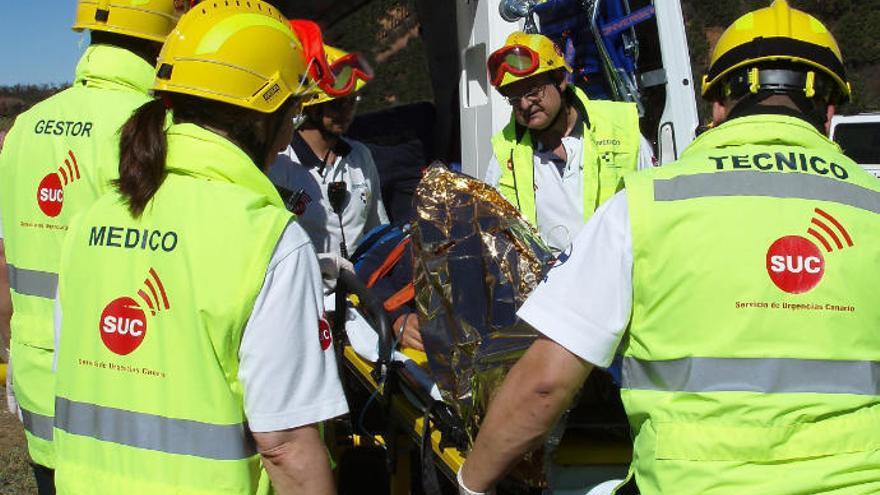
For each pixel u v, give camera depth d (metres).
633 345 1.72
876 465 1.62
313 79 1.98
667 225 1.66
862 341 1.64
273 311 1.71
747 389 1.62
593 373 2.24
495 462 1.84
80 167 2.40
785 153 1.73
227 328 1.71
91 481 1.83
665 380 1.67
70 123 2.46
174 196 1.80
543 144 3.53
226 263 1.71
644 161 3.56
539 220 3.47
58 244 2.44
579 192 3.43
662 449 1.65
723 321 1.63
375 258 3.12
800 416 1.60
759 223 1.64
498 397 1.81
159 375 1.77
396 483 2.89
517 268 2.38
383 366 2.76
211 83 1.80
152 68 2.56
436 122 4.75
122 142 1.86
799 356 1.61
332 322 3.10
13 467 4.85
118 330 1.81
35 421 2.48
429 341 2.41
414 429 2.61
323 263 2.94
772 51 1.77
